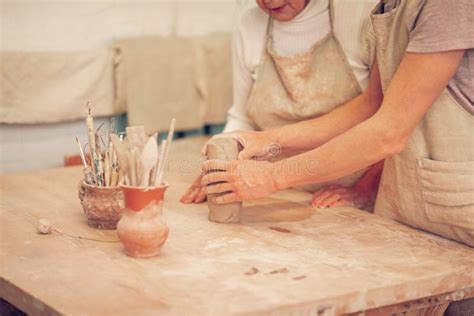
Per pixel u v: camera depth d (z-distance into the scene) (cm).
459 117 189
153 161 171
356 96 230
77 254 175
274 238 193
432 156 197
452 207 192
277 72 242
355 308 155
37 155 314
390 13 199
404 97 182
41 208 217
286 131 226
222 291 152
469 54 183
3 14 293
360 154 189
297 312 146
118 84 325
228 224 205
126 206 173
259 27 244
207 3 358
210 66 357
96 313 139
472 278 174
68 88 310
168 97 342
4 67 292
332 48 230
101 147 214
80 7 311
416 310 179
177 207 222
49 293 149
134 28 332
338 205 229
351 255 180
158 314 139
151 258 173
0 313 187
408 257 181
